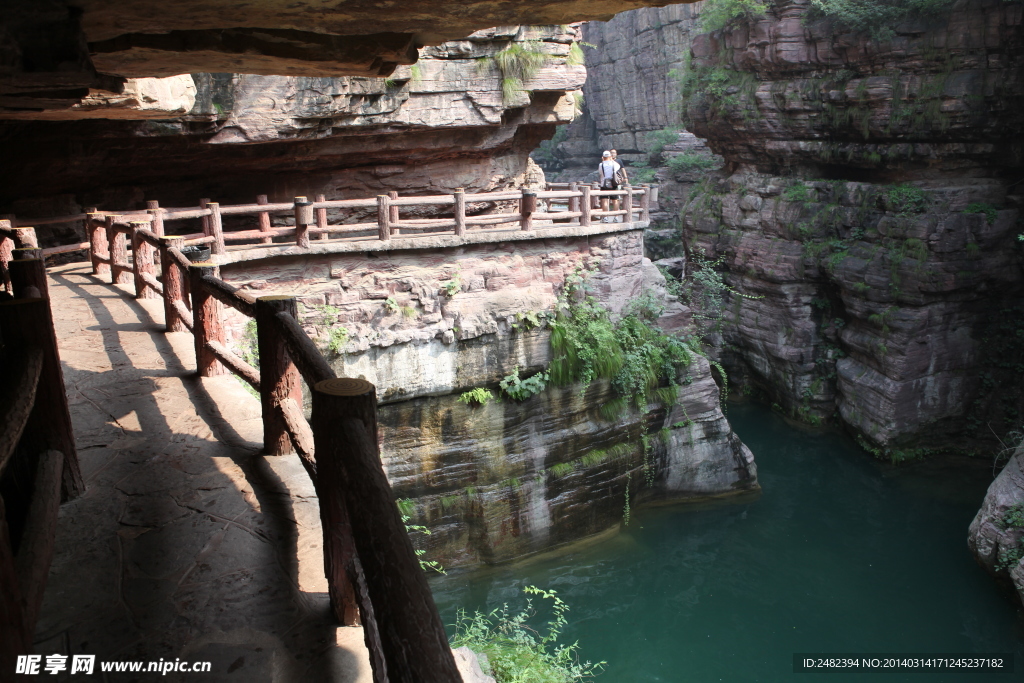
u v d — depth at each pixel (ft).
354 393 8.13
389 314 41.34
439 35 15.67
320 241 40.83
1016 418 59.00
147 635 9.14
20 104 14.52
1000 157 58.85
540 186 61.57
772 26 68.39
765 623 41.65
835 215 65.51
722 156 87.51
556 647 39.52
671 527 49.98
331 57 15.84
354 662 8.75
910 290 58.23
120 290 32.68
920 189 59.82
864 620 41.65
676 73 106.52
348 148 46.98
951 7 57.52
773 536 49.60
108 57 15.70
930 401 59.93
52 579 10.25
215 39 14.97
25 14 10.82
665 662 38.81
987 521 43.88
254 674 8.50
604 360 46.73
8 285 22.91
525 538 45.50
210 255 33.50
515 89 48.14
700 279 75.61
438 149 50.01
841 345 66.74
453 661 5.27
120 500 12.55
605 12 14.10
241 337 37.81
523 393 44.78
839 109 65.16
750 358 73.20
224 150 43.91
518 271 44.62
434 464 43.52
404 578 5.71
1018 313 59.11
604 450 48.26
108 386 18.92
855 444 62.85
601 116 133.90
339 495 8.83
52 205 42.78
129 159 42.63
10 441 8.30
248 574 10.48
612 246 47.57
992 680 36.83
